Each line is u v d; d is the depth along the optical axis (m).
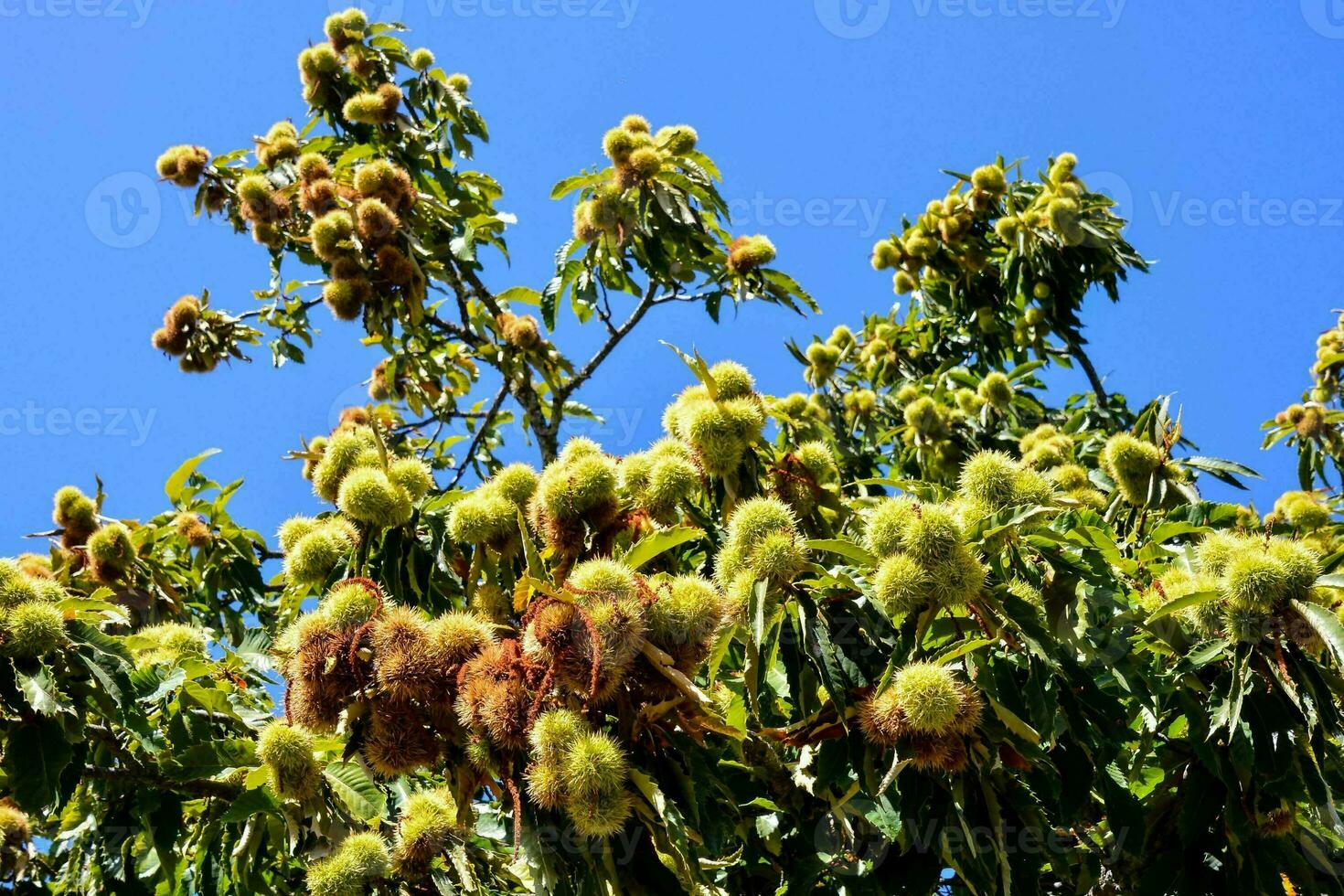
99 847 4.32
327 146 9.61
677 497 4.37
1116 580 4.30
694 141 7.75
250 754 4.34
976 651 3.86
